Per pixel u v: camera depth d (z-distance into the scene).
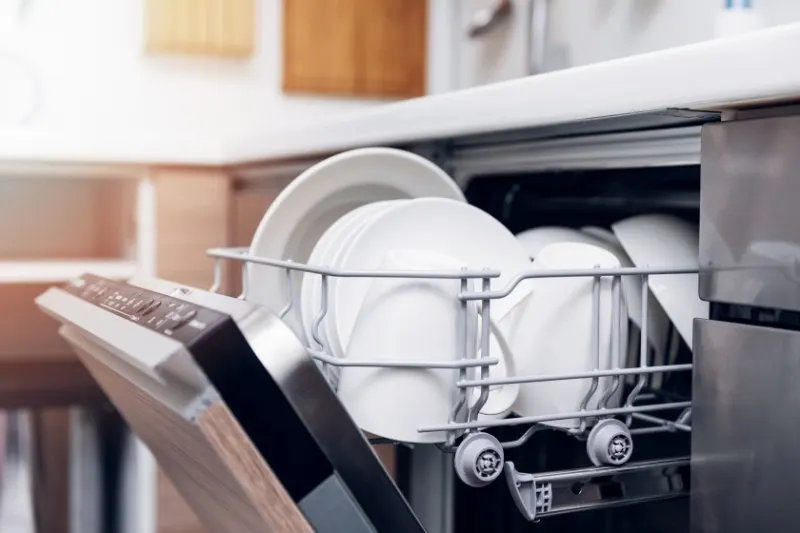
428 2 2.14
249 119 2.06
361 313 0.59
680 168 0.72
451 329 0.57
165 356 0.44
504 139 0.83
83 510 1.60
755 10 1.18
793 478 0.47
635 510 0.90
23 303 1.97
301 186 0.77
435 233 0.69
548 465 0.97
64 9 1.91
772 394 0.49
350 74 2.10
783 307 0.48
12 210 1.96
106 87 1.95
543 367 0.62
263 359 0.43
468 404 0.57
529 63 1.60
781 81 0.47
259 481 0.43
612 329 0.59
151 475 1.50
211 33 1.97
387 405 0.57
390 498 0.46
